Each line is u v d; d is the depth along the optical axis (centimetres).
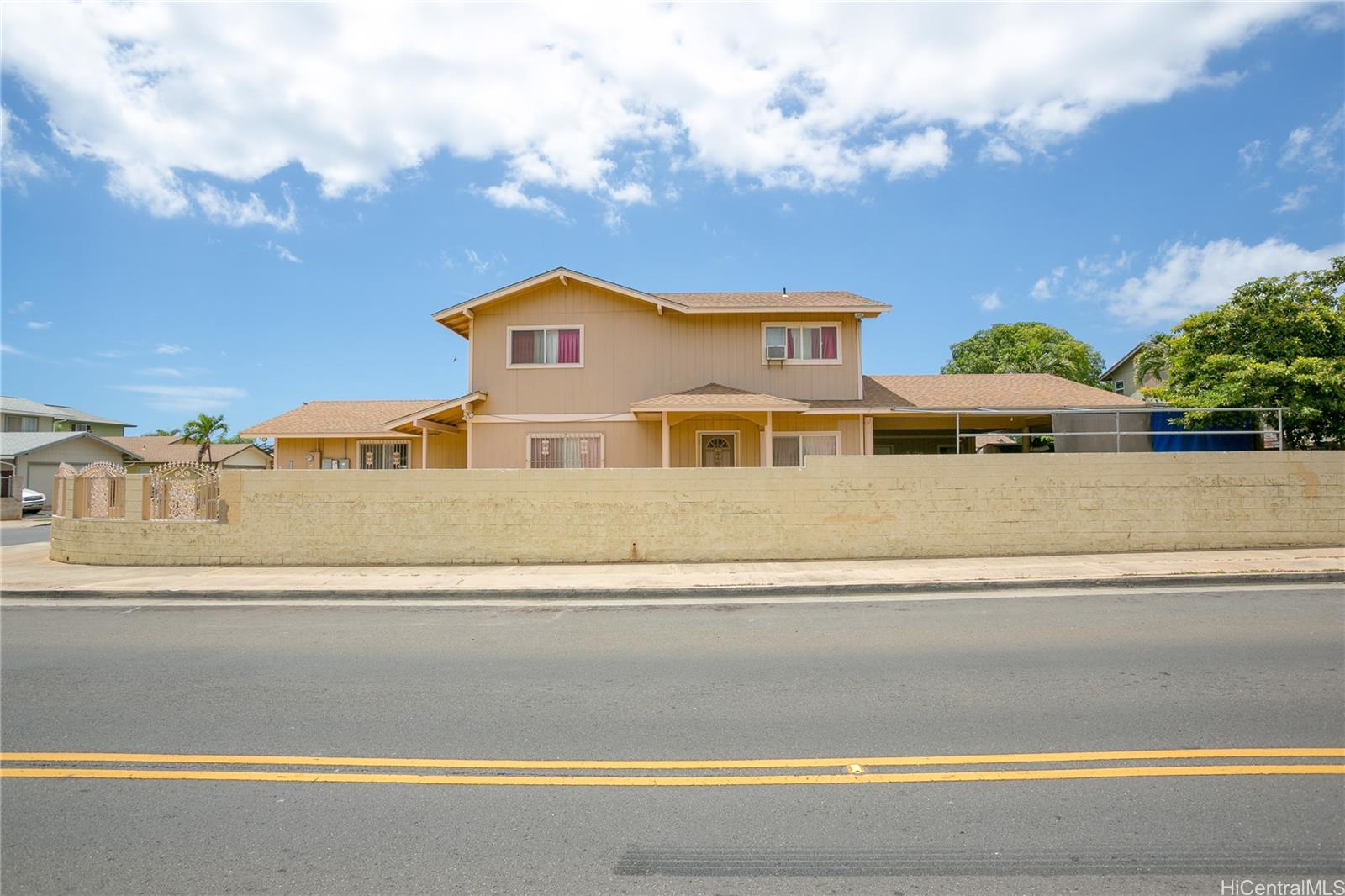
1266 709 534
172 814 396
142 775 446
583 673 656
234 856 353
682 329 2008
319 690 613
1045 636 767
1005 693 580
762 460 1961
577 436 1992
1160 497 1333
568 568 1269
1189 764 442
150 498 1421
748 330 2008
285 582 1166
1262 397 1716
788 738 494
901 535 1329
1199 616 853
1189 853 344
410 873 335
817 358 2002
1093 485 1334
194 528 1384
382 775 443
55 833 376
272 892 321
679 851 353
